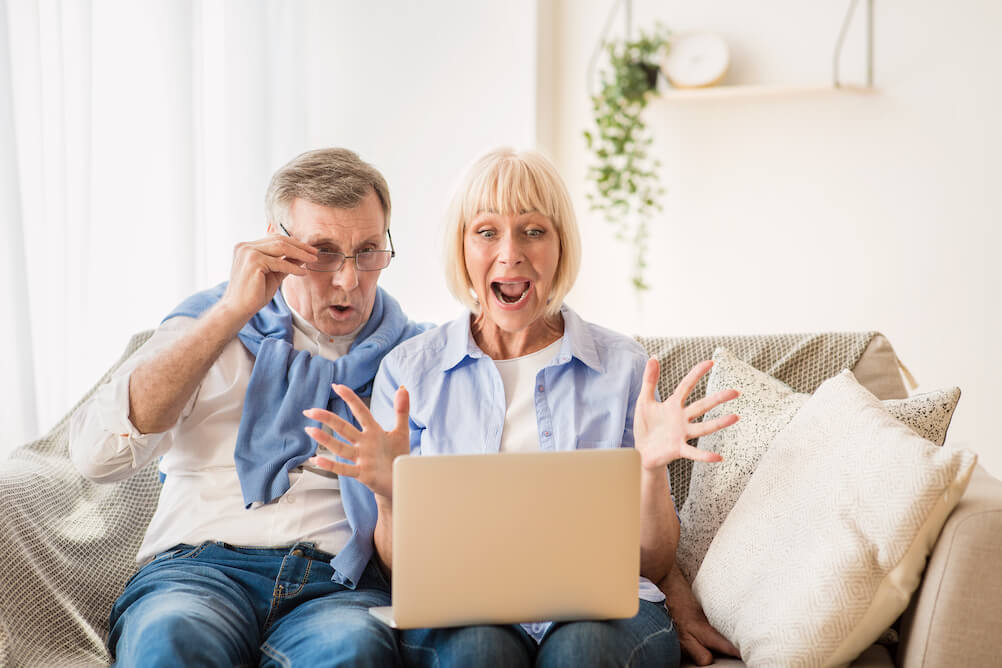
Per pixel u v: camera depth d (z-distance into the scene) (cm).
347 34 327
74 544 173
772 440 165
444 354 176
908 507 136
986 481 154
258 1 277
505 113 355
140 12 237
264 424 174
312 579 161
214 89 271
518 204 167
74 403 219
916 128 331
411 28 340
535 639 150
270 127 282
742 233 355
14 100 201
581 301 378
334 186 178
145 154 239
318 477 172
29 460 179
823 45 340
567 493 129
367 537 164
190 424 174
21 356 196
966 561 133
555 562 129
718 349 187
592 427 167
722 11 351
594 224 374
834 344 195
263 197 279
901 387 192
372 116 335
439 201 349
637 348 177
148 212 239
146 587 155
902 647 142
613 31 366
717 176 356
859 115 338
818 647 137
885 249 337
